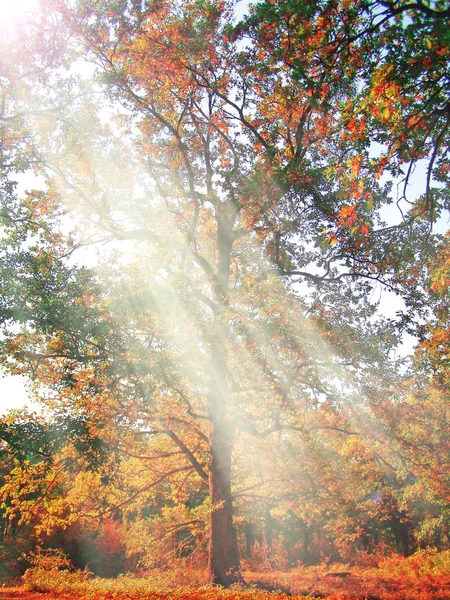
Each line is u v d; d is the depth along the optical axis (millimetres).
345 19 8719
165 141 20375
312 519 25672
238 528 29719
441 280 10734
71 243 18203
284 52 10609
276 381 16578
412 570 20203
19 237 15648
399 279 16141
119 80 16594
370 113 8766
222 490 17812
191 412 18375
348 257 16125
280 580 18859
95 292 15414
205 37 15945
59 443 13969
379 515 28500
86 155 18250
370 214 13148
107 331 14812
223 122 19844
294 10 9109
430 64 7590
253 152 18203
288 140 18812
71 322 14406
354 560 28516
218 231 20062
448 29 6945
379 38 8695
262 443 21656
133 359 14984
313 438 20078
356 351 17266
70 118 16500
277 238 18078
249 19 14195
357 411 17859
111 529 35094
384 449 19984
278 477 21688
